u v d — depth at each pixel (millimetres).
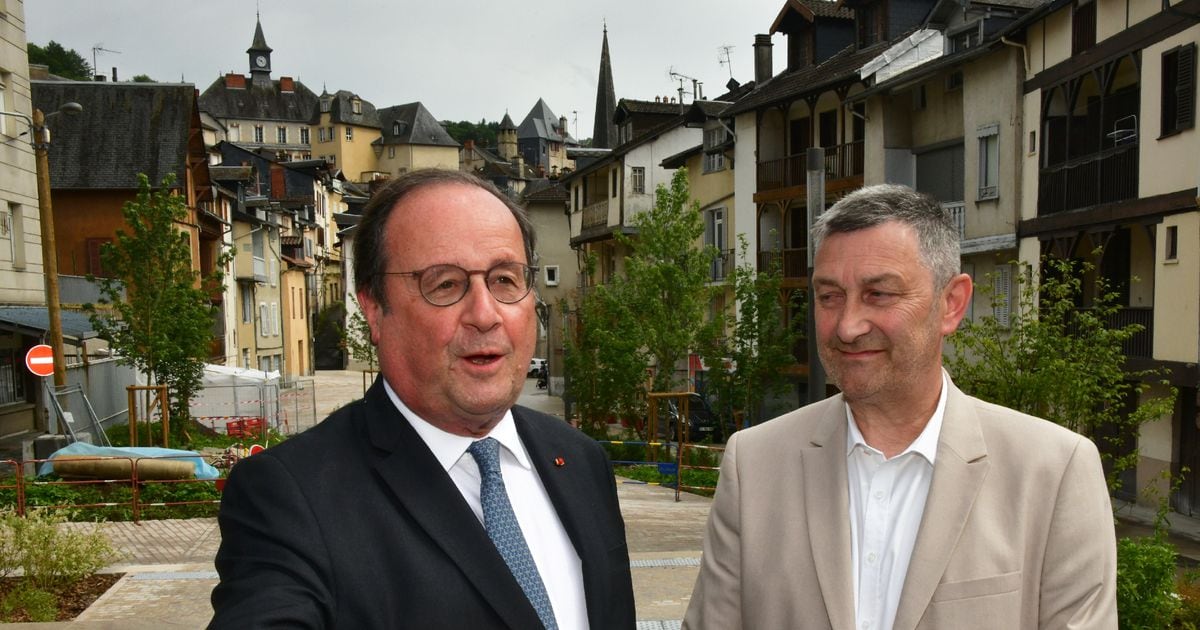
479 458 1894
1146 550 5203
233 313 40094
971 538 2115
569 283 48344
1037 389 8438
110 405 23641
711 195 30391
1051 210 16703
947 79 20516
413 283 1795
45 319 19188
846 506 2252
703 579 2465
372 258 1868
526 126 136625
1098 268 16156
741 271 20734
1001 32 17219
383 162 104500
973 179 19000
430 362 1777
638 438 22125
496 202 1878
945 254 2180
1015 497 2148
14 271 20219
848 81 22719
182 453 13328
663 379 21328
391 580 1665
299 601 1506
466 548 1734
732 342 20672
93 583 7551
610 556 2080
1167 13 13516
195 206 31922
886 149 21734
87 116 29828
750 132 27484
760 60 31328
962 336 9297
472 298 1776
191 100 30734
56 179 28062
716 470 16484
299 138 109938
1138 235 15375
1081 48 15773
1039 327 8789
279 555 1564
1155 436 14664
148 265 20516
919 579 2080
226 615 1477
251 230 42219
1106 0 15062
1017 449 2197
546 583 1939
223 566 1634
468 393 1779
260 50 111000
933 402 2250
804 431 2418
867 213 2143
